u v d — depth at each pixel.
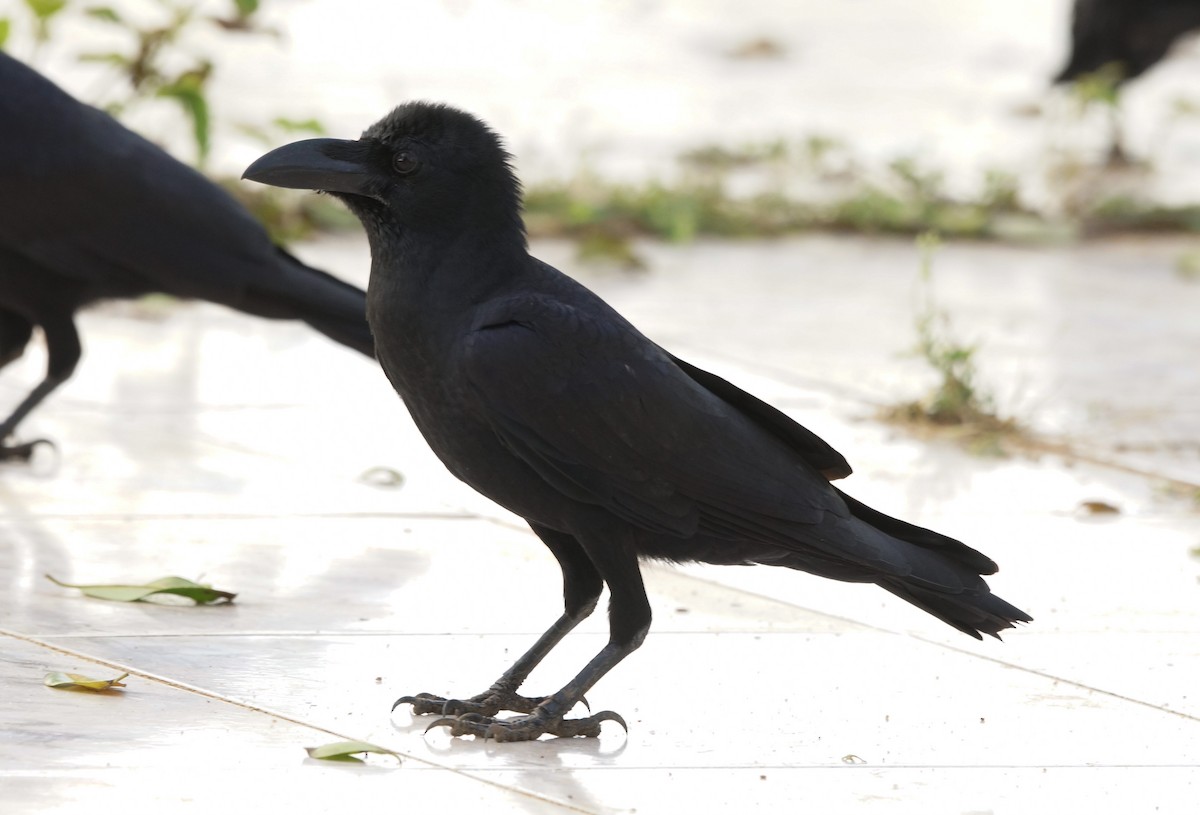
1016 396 13.82
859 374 14.49
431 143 7.39
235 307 11.41
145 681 7.75
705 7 41.34
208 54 28.72
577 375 7.36
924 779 7.14
